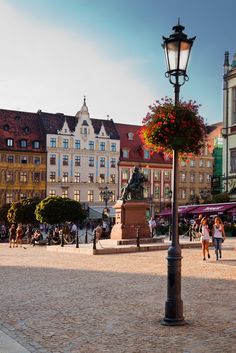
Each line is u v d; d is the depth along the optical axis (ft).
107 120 316.19
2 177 278.46
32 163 285.43
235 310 35.40
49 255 93.45
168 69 34.12
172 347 26.20
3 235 175.42
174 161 34.27
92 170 299.58
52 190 288.92
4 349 26.17
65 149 293.02
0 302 40.24
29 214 167.32
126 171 308.60
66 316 34.55
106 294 43.37
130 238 104.99
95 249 89.45
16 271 63.72
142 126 36.96
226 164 174.81
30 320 33.40
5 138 281.54
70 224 168.66
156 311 35.63
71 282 51.57
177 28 33.50
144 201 108.27
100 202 299.79
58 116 299.79
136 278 53.52
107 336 28.78
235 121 173.68
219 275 54.60
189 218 176.86
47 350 26.00
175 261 31.99
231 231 147.33
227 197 162.20
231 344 26.55
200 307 36.55
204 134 37.37
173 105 35.76
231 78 174.29
